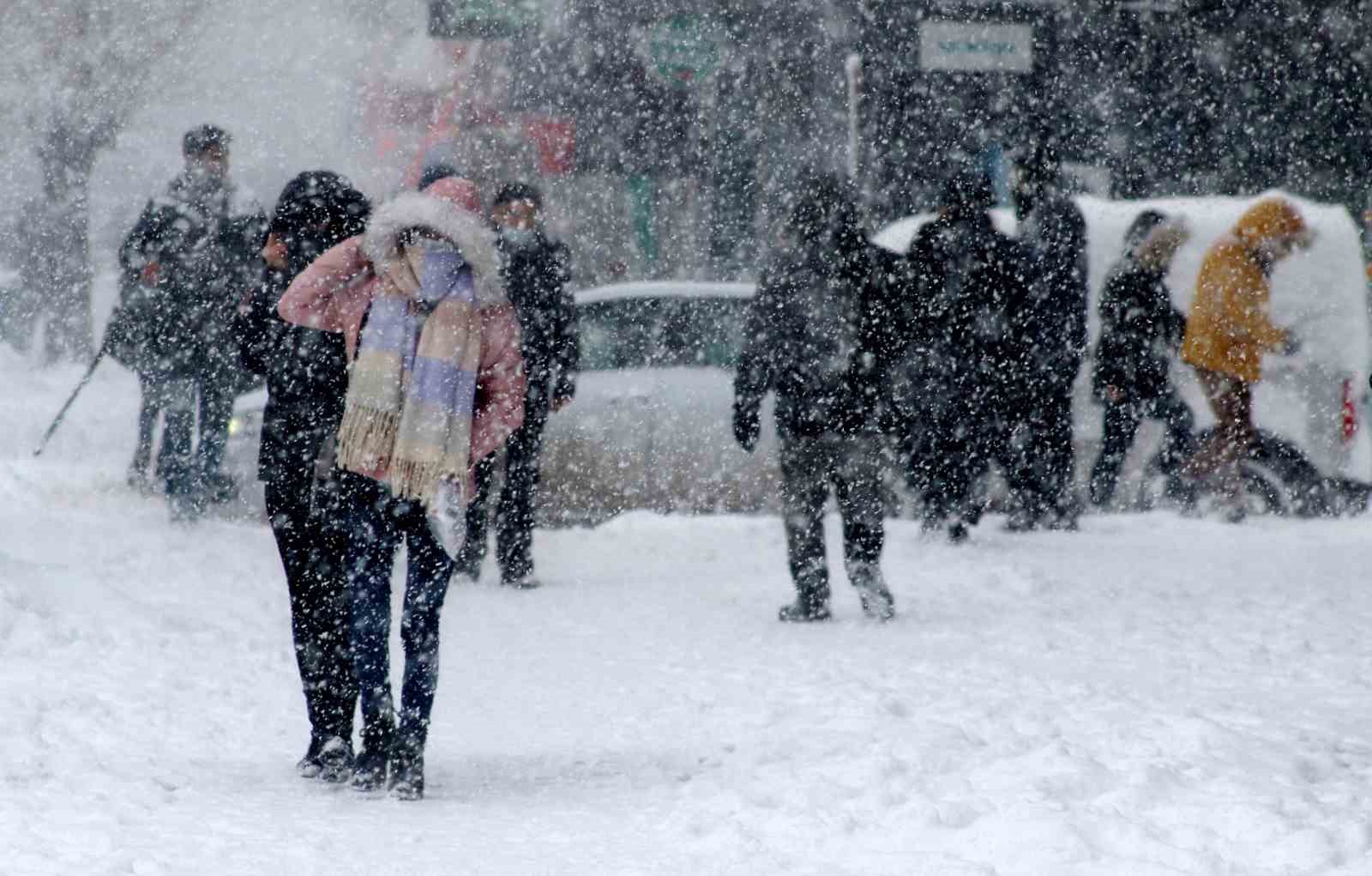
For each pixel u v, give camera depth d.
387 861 16.03
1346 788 17.70
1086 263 41.91
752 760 20.33
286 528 20.02
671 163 71.06
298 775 20.08
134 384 63.78
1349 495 46.16
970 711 22.89
